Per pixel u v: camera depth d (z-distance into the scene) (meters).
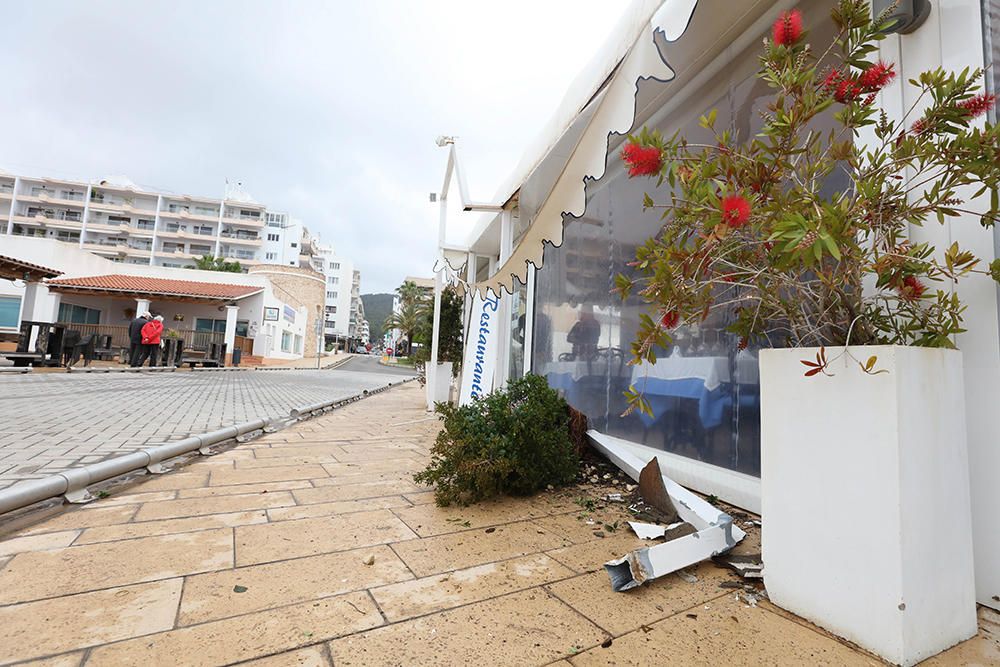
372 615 1.89
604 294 5.63
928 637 1.75
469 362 7.52
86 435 5.04
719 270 2.26
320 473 4.16
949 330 2.00
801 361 1.91
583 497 3.68
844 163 2.57
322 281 57.84
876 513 1.77
